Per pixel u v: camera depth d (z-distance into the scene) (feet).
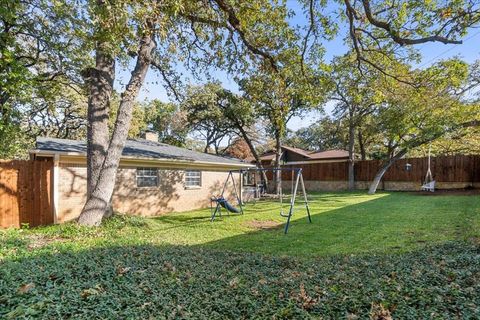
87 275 10.70
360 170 68.69
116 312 8.11
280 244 21.11
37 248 16.55
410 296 9.07
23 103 35.94
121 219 26.37
